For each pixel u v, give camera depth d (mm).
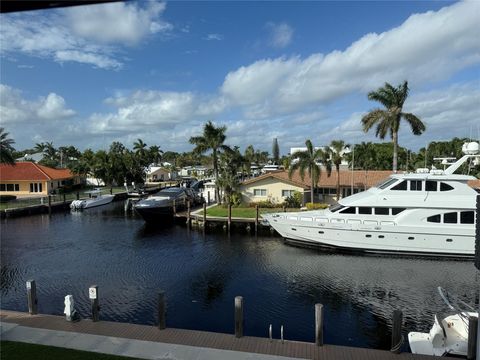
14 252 25250
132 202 53281
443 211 22172
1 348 9453
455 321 10898
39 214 43625
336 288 17703
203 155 48094
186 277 19516
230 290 17547
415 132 35750
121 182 71812
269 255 23891
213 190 50406
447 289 17469
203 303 15930
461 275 19469
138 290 17547
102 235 31203
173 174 101250
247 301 16156
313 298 16500
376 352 9656
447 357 9469
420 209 22453
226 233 31547
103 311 14992
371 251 23266
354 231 23344
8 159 46844
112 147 105375
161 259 23297
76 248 26438
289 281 18750
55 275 19953
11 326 10883
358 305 15719
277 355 9414
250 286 18078
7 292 17250
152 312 14961
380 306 15609
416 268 20656
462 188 22516
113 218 40812
